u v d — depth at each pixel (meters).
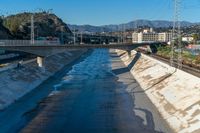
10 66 150.62
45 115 99.06
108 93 131.88
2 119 95.06
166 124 89.81
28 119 94.94
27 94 129.62
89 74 187.12
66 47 189.38
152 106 109.56
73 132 83.94
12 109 105.94
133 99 120.62
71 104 112.69
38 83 152.62
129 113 100.94
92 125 89.38
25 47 169.25
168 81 131.88
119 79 168.25
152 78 152.12
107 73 191.75
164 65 160.88
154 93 126.25
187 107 94.50
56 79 168.88
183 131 81.94
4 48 160.50
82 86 147.12
